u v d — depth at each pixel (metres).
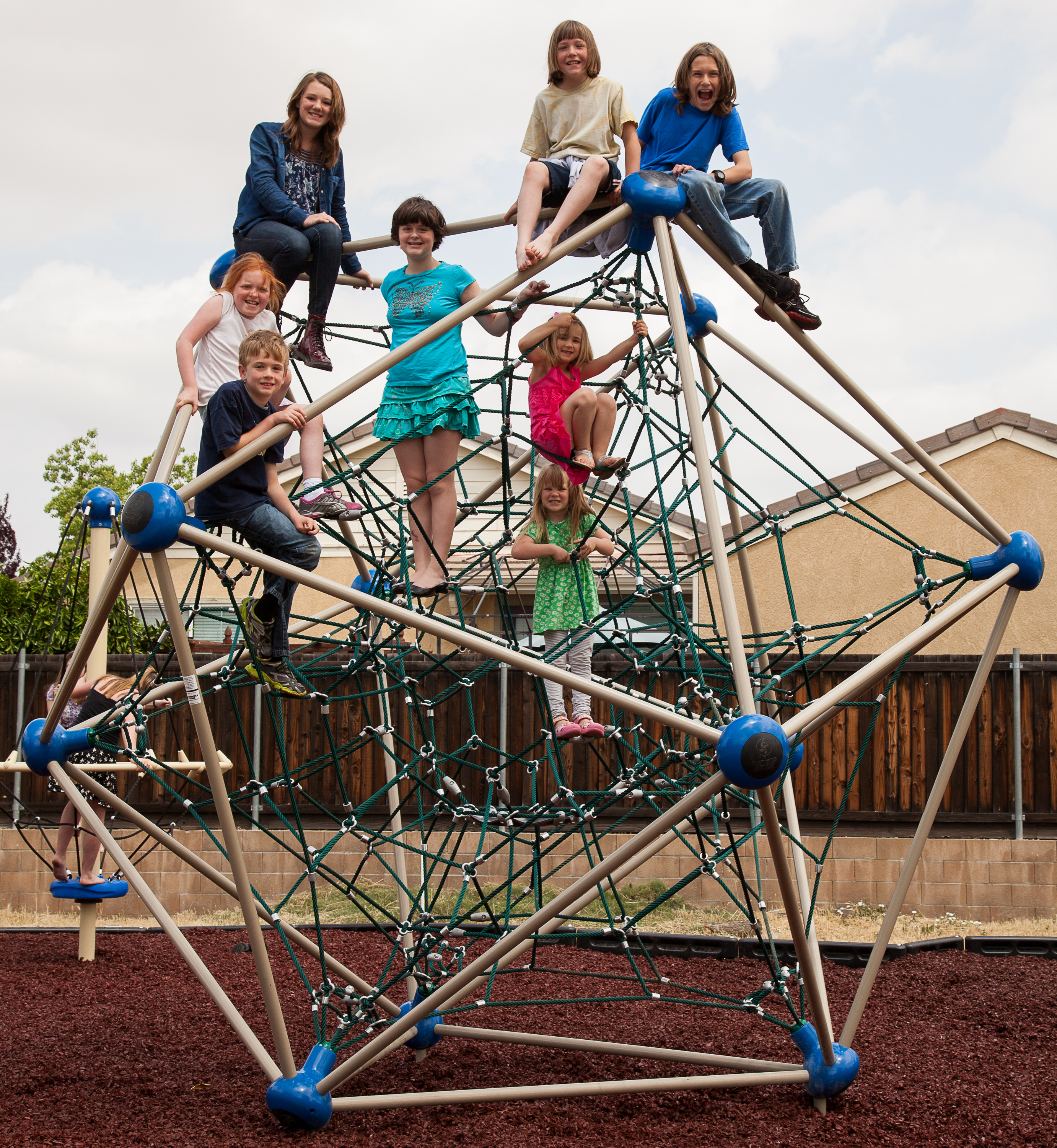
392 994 6.00
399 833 5.30
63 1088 4.25
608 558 5.08
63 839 6.89
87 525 7.06
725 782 3.57
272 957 6.89
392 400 4.86
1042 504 12.21
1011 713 10.14
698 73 4.60
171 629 3.85
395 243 5.40
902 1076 4.48
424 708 4.88
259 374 4.05
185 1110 4.02
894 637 12.12
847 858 9.54
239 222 5.19
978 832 10.12
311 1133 3.80
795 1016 4.24
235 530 4.26
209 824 10.41
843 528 12.30
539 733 10.43
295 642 12.34
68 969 6.52
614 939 7.31
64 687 4.68
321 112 5.20
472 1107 4.11
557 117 4.78
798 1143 3.71
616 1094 4.25
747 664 3.75
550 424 4.78
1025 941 7.30
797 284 4.53
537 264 4.23
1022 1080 4.43
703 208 4.35
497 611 11.66
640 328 4.71
